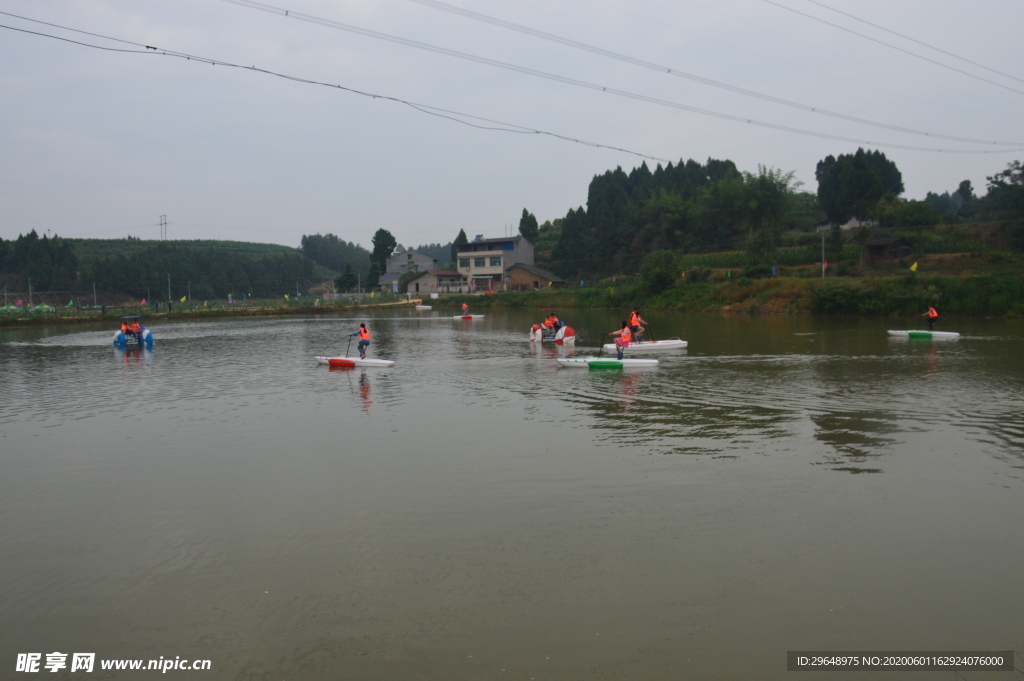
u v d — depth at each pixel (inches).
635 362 1012.5
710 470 493.0
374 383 916.0
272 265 6008.9
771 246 2970.0
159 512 432.1
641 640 280.5
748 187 3565.5
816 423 631.8
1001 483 458.9
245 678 261.1
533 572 339.3
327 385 906.1
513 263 4227.4
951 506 418.9
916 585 323.0
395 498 446.3
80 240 6210.6
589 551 361.4
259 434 627.2
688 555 355.3
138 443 603.8
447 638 284.0
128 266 4286.4
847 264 2534.5
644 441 575.8
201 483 487.2
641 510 417.7
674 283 2898.6
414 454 547.5
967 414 660.7
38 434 646.5
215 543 382.3
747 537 376.2
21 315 2469.2
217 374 1039.0
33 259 4298.7
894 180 4104.3
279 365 1143.6
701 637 282.4
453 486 467.2
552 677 257.6
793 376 906.1
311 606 311.9
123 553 372.5
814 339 1416.1
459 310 3376.0
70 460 553.9
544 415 686.5
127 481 496.1
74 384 958.4
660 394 788.6
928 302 2006.6
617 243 4099.4
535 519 406.0
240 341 1659.7
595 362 1015.0
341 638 286.4
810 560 348.5
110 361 1246.3
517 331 1904.5
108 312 2763.3
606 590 320.5
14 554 374.0
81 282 4101.9
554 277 3996.1
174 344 1589.6
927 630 286.7
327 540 382.3
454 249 4527.6
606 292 3147.1
